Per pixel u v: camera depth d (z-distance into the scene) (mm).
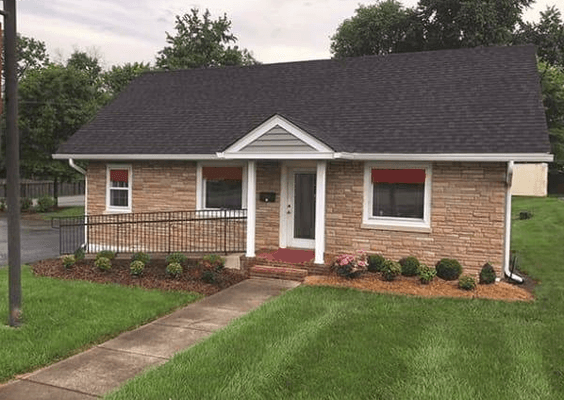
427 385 5320
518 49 13117
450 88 12438
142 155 13422
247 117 13828
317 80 14664
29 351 6328
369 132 11758
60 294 9023
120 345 6762
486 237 10602
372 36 36781
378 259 10812
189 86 16438
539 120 10594
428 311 8094
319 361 5969
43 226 21906
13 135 7398
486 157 10102
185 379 5457
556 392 5215
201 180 13430
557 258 13133
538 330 7188
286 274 10781
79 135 15000
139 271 10734
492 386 5297
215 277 10492
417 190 11273
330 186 11977
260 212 12930
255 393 5113
